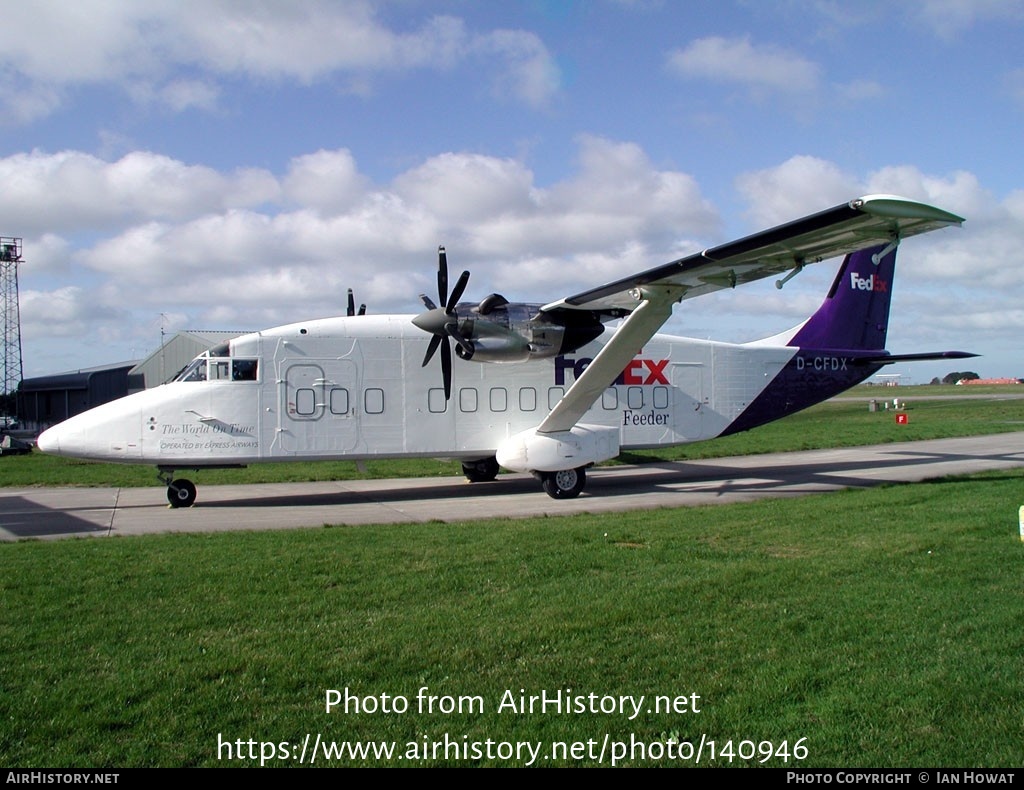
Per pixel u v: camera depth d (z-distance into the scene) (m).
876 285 19.56
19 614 6.25
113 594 6.89
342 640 5.63
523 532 10.09
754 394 18.06
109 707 4.48
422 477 19.75
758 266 12.10
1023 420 35.44
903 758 3.88
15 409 55.06
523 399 16.17
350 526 11.15
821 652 5.29
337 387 15.02
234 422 14.48
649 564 8.01
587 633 5.77
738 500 13.85
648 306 13.32
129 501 15.45
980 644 5.37
